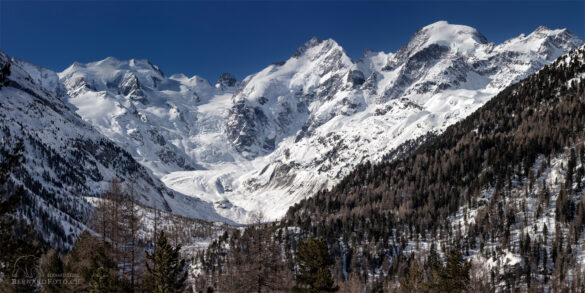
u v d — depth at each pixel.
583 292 99.38
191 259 184.88
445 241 197.38
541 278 161.75
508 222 190.50
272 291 82.81
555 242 171.25
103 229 60.34
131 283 59.34
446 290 80.44
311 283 70.19
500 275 165.38
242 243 92.62
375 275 186.88
